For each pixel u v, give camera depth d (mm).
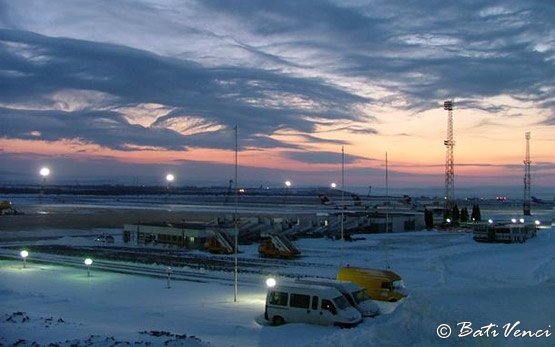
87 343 19000
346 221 94125
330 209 165750
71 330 22250
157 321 26703
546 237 87438
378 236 89750
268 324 26750
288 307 26469
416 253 64938
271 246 62594
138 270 49250
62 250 67562
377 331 20125
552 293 25781
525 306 23219
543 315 21734
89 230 98938
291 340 22578
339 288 27688
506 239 78625
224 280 43312
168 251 69250
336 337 20547
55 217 130125
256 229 80062
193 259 60000
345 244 76688
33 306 30375
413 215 106438
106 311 29297
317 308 25812
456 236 90438
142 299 33969
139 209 169000
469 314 21562
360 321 25906
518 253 65562
